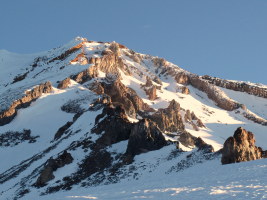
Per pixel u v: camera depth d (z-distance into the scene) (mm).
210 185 65938
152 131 108562
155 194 65625
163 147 105438
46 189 100500
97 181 97125
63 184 100188
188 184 70875
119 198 67688
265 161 76875
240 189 59781
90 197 72938
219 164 83250
